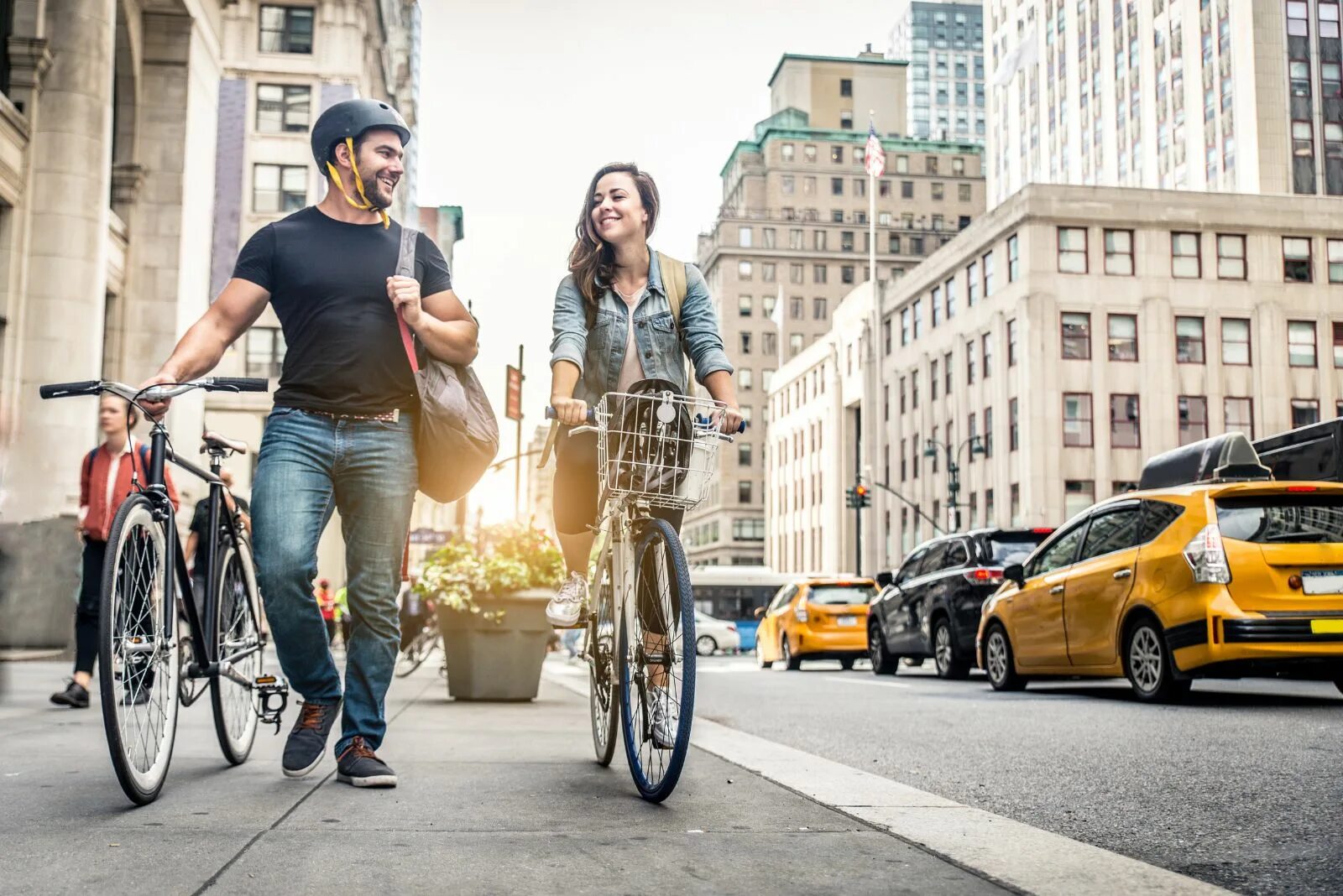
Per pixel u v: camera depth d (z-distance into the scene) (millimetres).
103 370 25500
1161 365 48219
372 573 4305
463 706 8945
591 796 4004
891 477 62344
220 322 4297
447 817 3514
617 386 4660
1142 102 79062
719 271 108812
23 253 19703
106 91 20656
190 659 4305
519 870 2795
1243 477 10586
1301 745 5961
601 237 4598
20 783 4113
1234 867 3072
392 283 4152
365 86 46969
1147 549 9477
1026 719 8023
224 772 4492
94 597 7719
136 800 3598
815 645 21125
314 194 43969
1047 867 2941
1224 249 49344
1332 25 66688
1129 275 48625
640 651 4051
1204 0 71375
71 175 20016
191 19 26391
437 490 4547
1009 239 49719
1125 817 3902
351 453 4297
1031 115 98812
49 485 18812
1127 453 47844
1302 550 8758
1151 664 9398
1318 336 49562
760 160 112938
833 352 72875
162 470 4055
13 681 10438
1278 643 8523
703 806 3830
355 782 4102
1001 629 11914
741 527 105750
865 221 111000
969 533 15414
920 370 58750
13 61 19797
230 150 43938
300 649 4336
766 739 6746
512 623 9414
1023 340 48000
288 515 4227
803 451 80875
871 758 5766
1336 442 14844
